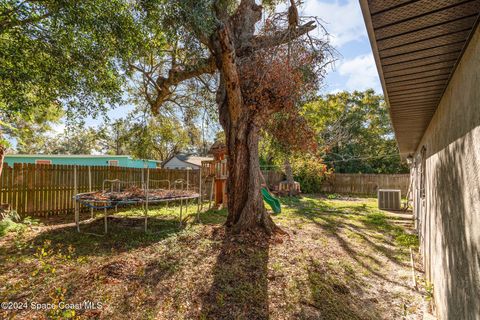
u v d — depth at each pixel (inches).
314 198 521.0
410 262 172.7
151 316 98.7
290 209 357.4
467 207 68.0
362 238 223.1
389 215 326.6
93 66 173.0
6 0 141.4
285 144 259.1
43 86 172.1
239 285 125.5
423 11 52.6
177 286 121.2
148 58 236.2
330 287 130.3
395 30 59.4
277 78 193.5
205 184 421.1
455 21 55.6
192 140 471.8
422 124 154.1
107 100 196.9
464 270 70.3
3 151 222.8
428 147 155.8
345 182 628.7
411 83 90.4
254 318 102.2
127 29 164.1
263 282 130.2
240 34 224.7
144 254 155.9
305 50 193.5
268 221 212.4
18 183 247.9
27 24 151.5
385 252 191.2
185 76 242.7
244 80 211.8
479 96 57.4
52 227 217.3
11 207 238.5
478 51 57.4
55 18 143.7
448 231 91.4
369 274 151.3
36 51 158.6
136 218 259.6
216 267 142.9
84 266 135.1
